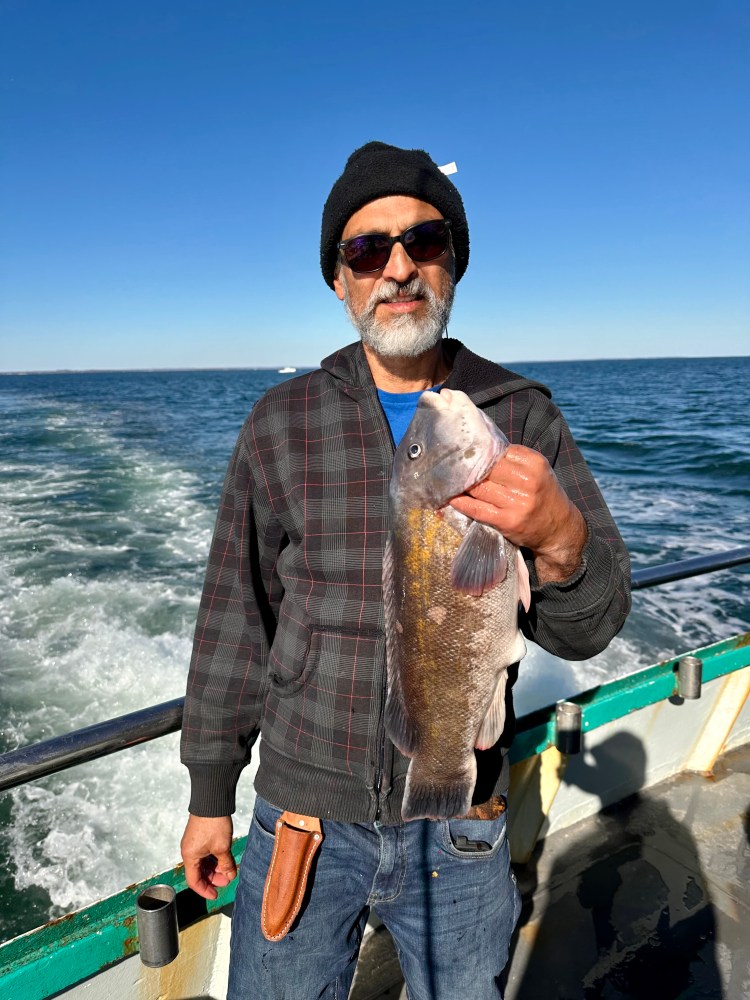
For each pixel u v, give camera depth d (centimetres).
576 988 234
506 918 175
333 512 173
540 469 136
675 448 2184
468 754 162
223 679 186
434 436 158
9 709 609
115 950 189
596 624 153
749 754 354
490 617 158
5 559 996
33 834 468
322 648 170
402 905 171
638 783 324
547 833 300
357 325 180
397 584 162
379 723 166
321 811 167
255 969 166
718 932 254
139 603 834
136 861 451
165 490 1526
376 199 174
